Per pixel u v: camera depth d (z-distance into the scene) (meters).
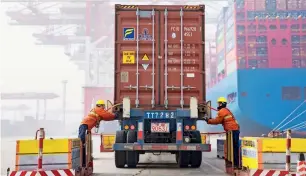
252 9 43.12
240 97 41.78
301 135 40.41
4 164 14.41
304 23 42.31
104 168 12.43
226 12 49.28
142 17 11.44
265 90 41.50
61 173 7.92
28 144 8.39
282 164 8.32
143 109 11.04
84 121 10.45
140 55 11.33
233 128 10.44
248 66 42.22
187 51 11.34
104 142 21.84
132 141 11.38
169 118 10.95
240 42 42.84
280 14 42.72
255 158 8.52
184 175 10.40
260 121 41.22
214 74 65.12
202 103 11.10
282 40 42.28
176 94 11.21
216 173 10.85
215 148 27.17
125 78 11.21
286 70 41.59
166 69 11.25
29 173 7.86
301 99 40.88
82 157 9.90
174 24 11.45
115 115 11.01
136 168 12.32
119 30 11.39
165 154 19.66
